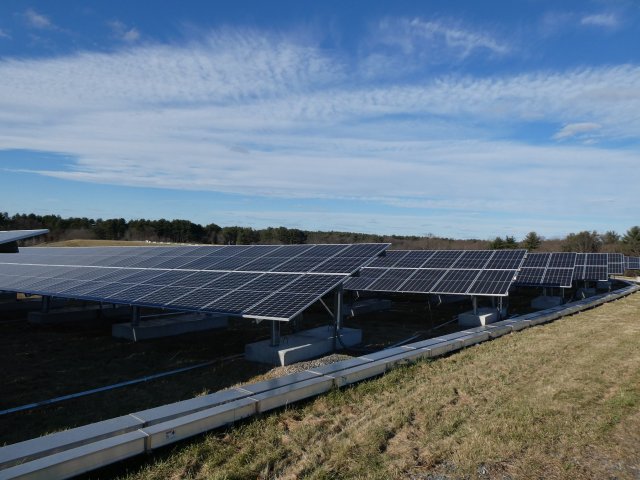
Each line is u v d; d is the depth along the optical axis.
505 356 11.90
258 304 12.71
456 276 22.17
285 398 8.08
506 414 7.68
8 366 12.68
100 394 10.32
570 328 16.58
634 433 6.92
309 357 13.52
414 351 11.60
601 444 6.56
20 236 22.88
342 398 8.56
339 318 15.10
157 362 13.16
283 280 14.60
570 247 70.50
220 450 6.39
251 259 18.72
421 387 9.29
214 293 14.36
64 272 21.50
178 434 6.48
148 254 23.19
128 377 11.68
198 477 5.73
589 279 31.83
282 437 6.92
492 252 25.22
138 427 6.42
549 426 7.14
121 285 17.17
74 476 5.36
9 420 8.76
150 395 10.22
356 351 14.59
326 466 5.97
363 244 17.45
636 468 5.90
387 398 8.67
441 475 5.78
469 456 6.22
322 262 16.19
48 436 5.91
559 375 9.99
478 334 14.05
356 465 6.01
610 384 9.32
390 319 21.98
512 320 17.36
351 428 7.24
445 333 18.06
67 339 16.25
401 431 7.16
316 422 7.50
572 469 5.86
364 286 23.33
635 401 8.21
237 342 15.86
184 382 11.21
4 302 24.03
